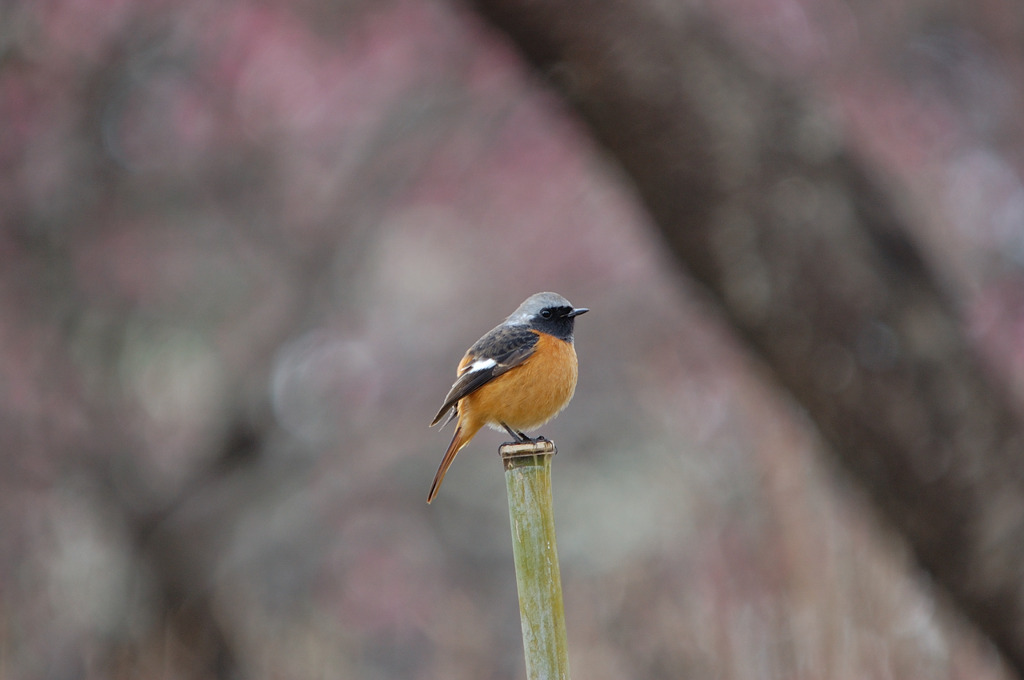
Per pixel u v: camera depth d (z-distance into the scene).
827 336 5.99
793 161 6.03
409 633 19.19
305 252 17.72
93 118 15.79
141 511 17.38
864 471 6.18
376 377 18.75
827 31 16.75
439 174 17.28
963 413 5.87
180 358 17.44
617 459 18.78
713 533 10.84
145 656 16.62
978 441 5.88
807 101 6.13
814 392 6.14
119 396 17.02
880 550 8.58
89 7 14.55
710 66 6.09
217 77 15.78
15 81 14.73
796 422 8.58
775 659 9.34
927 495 6.00
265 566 18.47
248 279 17.58
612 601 11.25
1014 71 20.70
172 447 17.89
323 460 18.45
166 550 17.31
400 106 17.19
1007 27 20.97
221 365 17.66
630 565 11.97
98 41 15.01
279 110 16.28
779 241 6.01
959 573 6.12
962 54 20.75
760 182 6.01
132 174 16.38
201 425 17.94
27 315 16.19
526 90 13.88
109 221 16.50
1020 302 16.55
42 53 14.73
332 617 18.72
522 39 6.30
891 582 8.62
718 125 6.05
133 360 17.05
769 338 6.18
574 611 11.91
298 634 17.00
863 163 6.14
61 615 16.17
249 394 17.88
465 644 17.12
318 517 18.98
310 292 17.88
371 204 17.55
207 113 16.06
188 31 15.55
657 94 6.05
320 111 16.66
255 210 17.38
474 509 21.17
